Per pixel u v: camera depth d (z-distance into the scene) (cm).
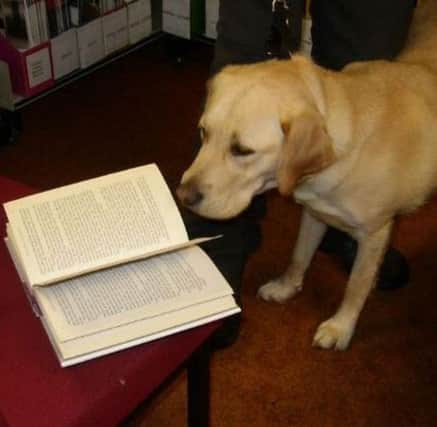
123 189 122
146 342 104
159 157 238
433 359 176
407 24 173
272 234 210
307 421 160
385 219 158
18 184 136
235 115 131
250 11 161
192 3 268
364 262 166
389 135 147
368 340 180
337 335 175
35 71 237
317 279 197
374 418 161
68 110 259
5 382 99
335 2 170
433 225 215
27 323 108
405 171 152
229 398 163
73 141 244
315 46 186
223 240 153
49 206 119
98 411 98
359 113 143
